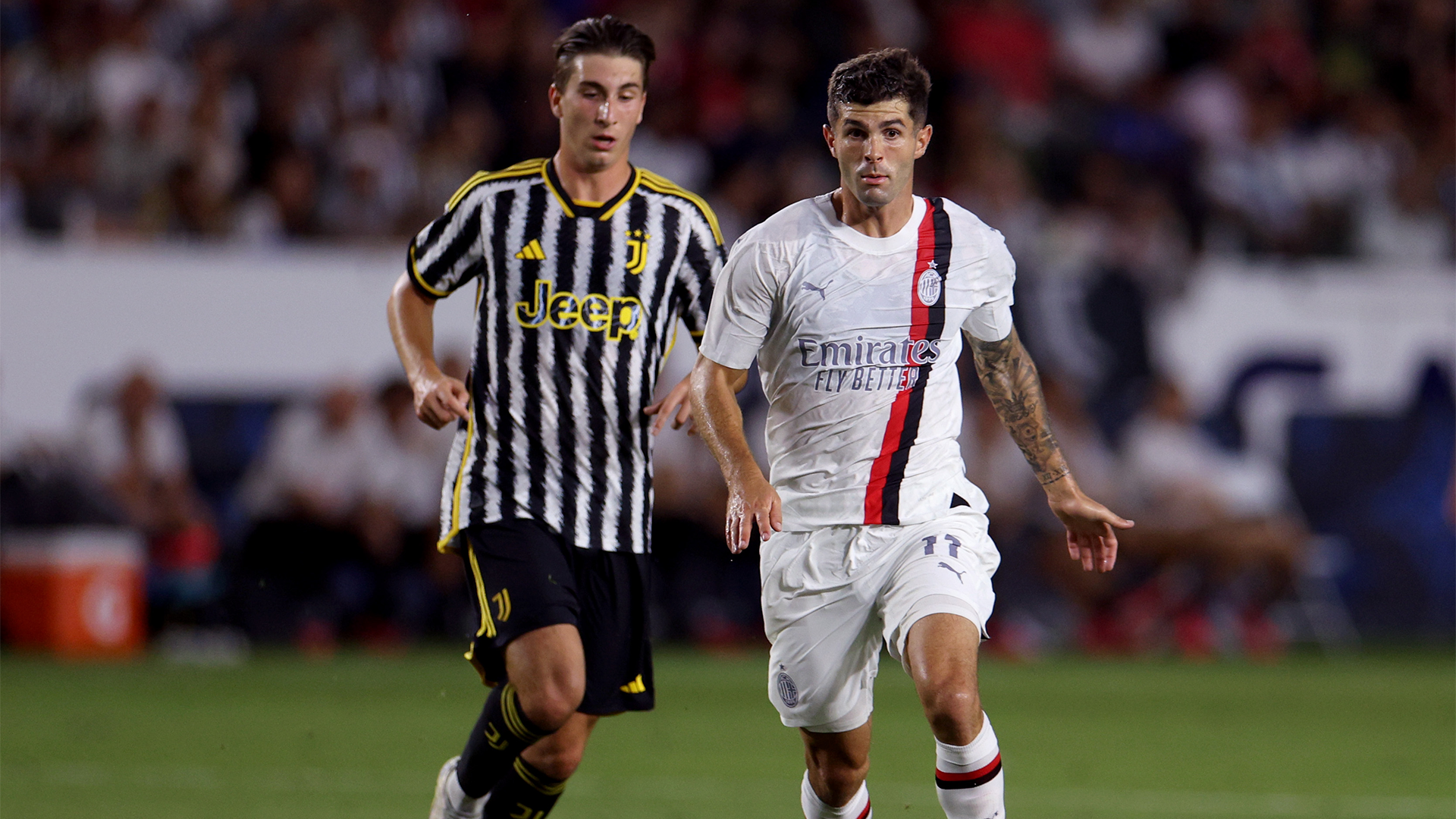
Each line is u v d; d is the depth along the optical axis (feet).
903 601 46.68
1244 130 190.08
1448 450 164.14
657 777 76.43
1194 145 188.14
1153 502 156.25
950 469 49.52
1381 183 189.57
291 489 141.08
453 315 139.44
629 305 53.31
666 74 176.96
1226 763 83.66
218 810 65.46
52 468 138.31
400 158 164.45
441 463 144.87
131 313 139.85
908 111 46.44
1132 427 159.12
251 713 100.63
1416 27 203.72
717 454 47.19
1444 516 164.25
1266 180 187.62
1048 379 158.30
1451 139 196.24
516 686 48.91
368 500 141.90
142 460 139.74
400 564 143.74
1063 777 78.28
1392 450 163.43
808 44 185.57
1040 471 51.21
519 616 49.42
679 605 147.54
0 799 67.51
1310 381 162.40
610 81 52.44
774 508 45.21
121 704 104.12
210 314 141.28
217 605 142.00
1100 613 156.66
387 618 144.25
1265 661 148.05
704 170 174.81
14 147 154.30
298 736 89.66
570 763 52.75
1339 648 159.43
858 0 188.14
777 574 49.26
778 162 176.55
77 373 138.82
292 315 142.82
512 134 172.14
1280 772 80.43
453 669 128.98
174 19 163.63
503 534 51.26
